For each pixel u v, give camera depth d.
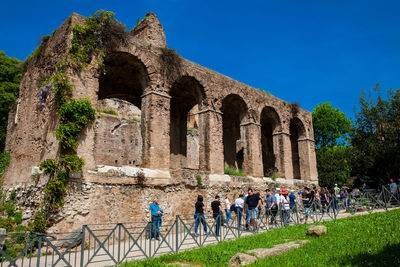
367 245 9.53
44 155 14.39
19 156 16.92
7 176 17.88
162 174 16.48
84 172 13.61
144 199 15.41
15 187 15.84
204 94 20.78
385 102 27.42
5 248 11.43
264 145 34.34
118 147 29.86
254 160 23.06
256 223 14.82
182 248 11.55
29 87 17.94
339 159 38.72
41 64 17.03
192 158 34.81
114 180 14.45
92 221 13.34
